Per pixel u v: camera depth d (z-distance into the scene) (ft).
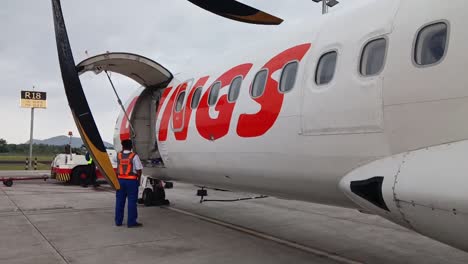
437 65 11.06
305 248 20.40
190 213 30.89
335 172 14.10
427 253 19.67
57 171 55.01
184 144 23.62
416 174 10.78
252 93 18.16
